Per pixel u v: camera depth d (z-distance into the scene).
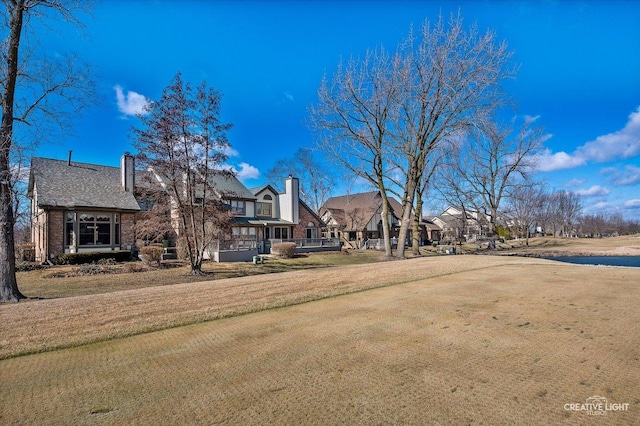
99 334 5.34
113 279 15.62
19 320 6.04
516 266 11.78
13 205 10.36
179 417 2.97
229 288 8.85
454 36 18.19
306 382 3.54
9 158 9.95
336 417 2.86
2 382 3.80
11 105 10.13
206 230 20.19
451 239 54.94
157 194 18.47
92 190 22.72
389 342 4.59
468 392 3.18
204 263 22.36
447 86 18.52
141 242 23.09
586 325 4.92
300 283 9.39
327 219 45.53
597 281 8.42
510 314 5.63
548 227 75.50
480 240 56.38
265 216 33.00
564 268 11.14
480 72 17.97
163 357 4.44
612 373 3.44
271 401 3.18
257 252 25.80
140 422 2.92
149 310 6.67
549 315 5.49
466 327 5.05
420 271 10.88
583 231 81.75
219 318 6.27
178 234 22.94
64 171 23.09
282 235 33.44
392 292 7.92
